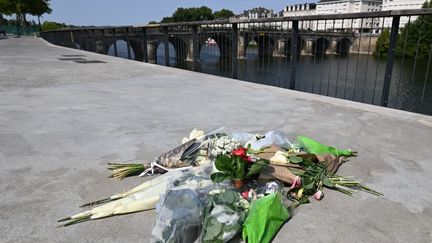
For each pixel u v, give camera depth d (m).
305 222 1.89
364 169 2.60
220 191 1.90
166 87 6.12
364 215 1.97
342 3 85.38
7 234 1.76
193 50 8.50
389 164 2.69
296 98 5.15
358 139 3.28
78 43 20.98
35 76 7.49
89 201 2.10
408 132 3.50
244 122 3.82
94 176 2.44
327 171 2.43
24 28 56.38
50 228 1.82
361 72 16.23
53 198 2.13
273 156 2.44
